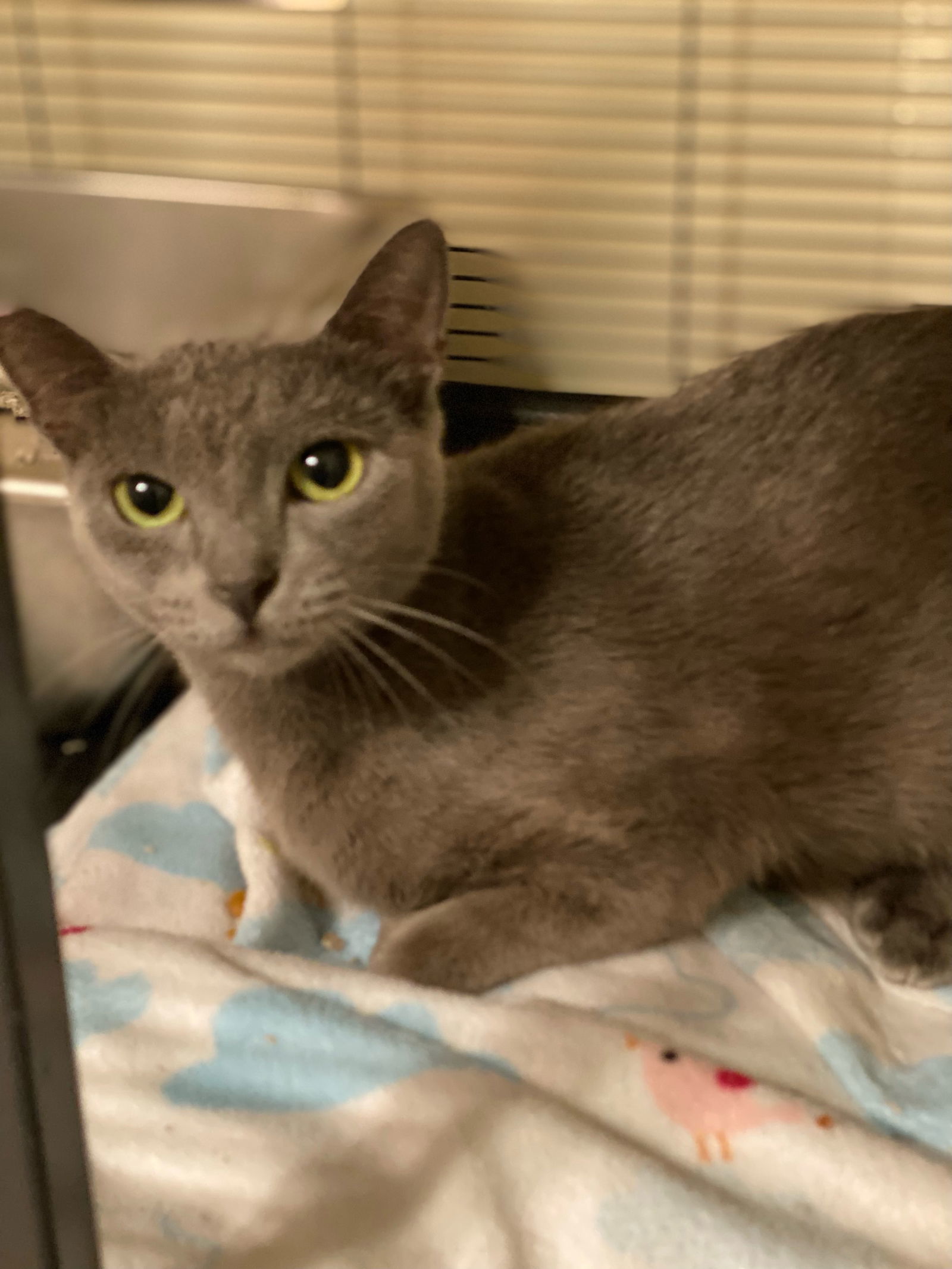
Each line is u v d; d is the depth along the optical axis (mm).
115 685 1647
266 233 1147
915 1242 817
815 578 1092
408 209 1257
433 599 1045
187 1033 1005
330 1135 908
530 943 1077
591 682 1061
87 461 947
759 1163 877
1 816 477
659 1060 952
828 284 1600
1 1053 508
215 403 895
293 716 1057
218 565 885
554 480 1126
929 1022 1047
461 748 1053
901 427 1113
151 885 1259
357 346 947
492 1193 844
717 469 1119
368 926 1212
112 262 1137
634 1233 817
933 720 1116
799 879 1207
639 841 1078
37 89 1812
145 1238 833
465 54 1645
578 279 1561
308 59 1708
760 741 1089
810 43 1562
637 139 1616
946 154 1575
